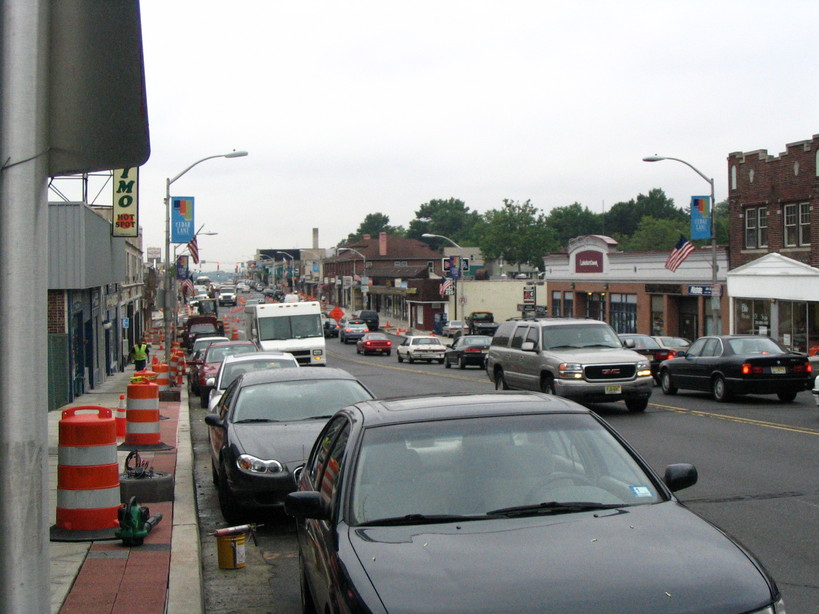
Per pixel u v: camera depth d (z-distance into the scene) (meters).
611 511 4.74
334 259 130.88
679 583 3.83
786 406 20.28
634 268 49.75
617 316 52.38
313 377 11.30
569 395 18.47
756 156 38.47
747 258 39.44
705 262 42.81
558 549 4.18
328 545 4.66
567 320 20.39
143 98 3.31
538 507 4.75
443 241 195.88
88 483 8.50
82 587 6.87
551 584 3.82
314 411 10.67
